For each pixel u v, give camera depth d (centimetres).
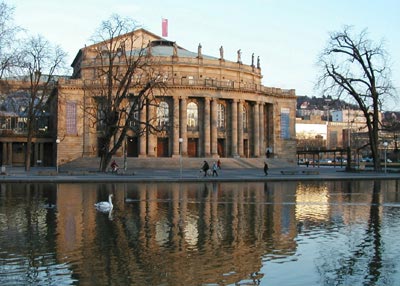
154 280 1248
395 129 7588
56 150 9638
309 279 1264
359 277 1285
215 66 10469
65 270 1340
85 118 9625
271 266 1391
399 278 1277
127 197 3353
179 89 9775
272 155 10975
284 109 11256
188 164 8375
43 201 3055
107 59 9925
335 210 2628
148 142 9725
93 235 1850
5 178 5147
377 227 2053
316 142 19800
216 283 1226
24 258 1476
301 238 1805
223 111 10462
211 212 2528
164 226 2064
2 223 2138
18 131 10575
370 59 7281
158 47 11581
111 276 1281
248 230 1972
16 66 5631
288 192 3850
